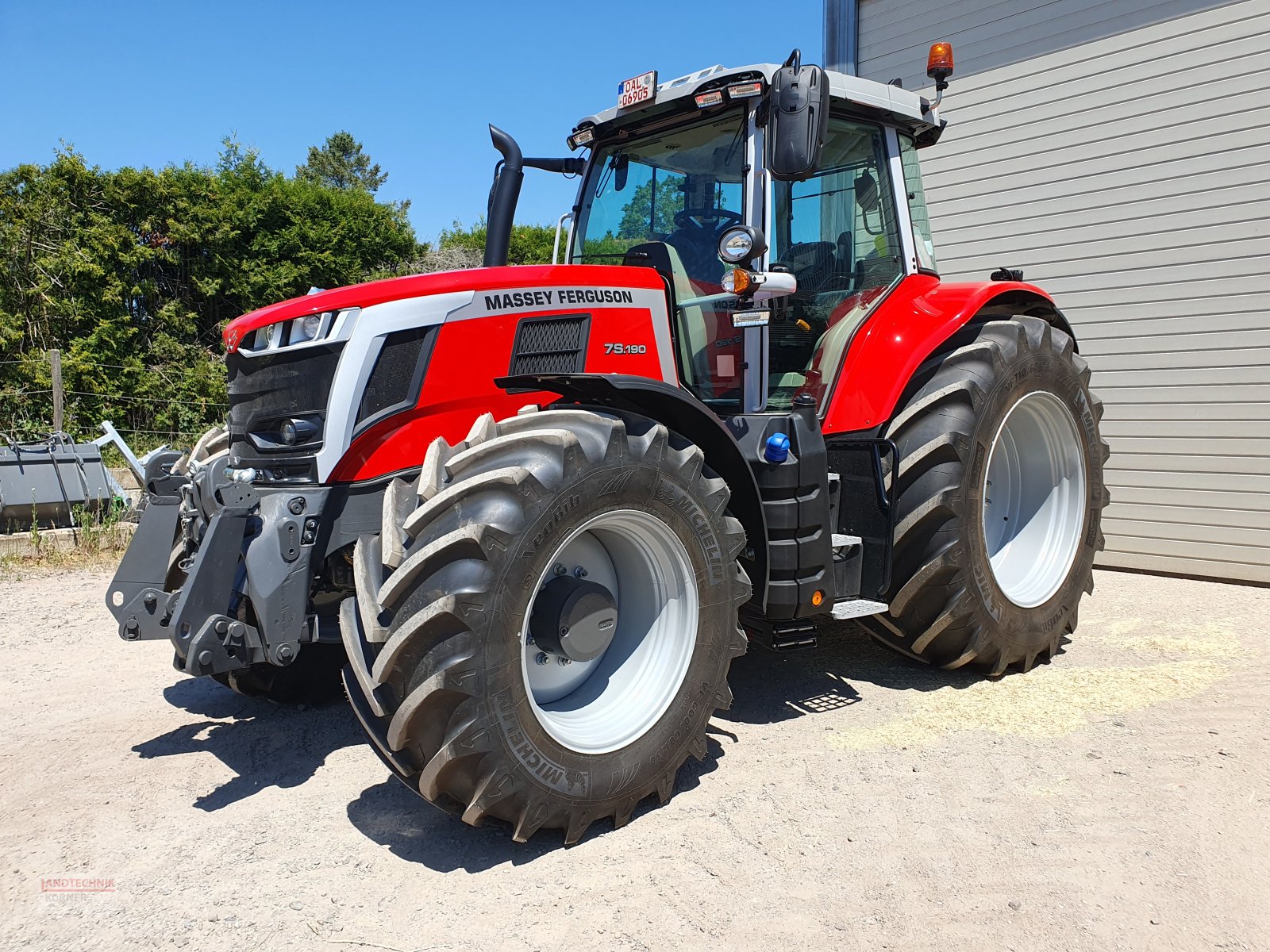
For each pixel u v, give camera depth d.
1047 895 2.18
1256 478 5.22
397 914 2.16
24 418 10.84
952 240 6.45
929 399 3.55
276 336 2.80
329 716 3.49
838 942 2.02
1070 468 4.10
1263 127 5.05
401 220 19.39
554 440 2.43
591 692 2.74
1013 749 3.03
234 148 16.62
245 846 2.50
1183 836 2.44
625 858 2.41
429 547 2.27
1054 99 5.85
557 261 4.00
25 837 2.56
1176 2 5.32
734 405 3.40
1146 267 5.52
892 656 4.12
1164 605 4.90
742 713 3.44
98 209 13.09
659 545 2.71
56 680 3.90
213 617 2.49
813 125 2.87
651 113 3.61
